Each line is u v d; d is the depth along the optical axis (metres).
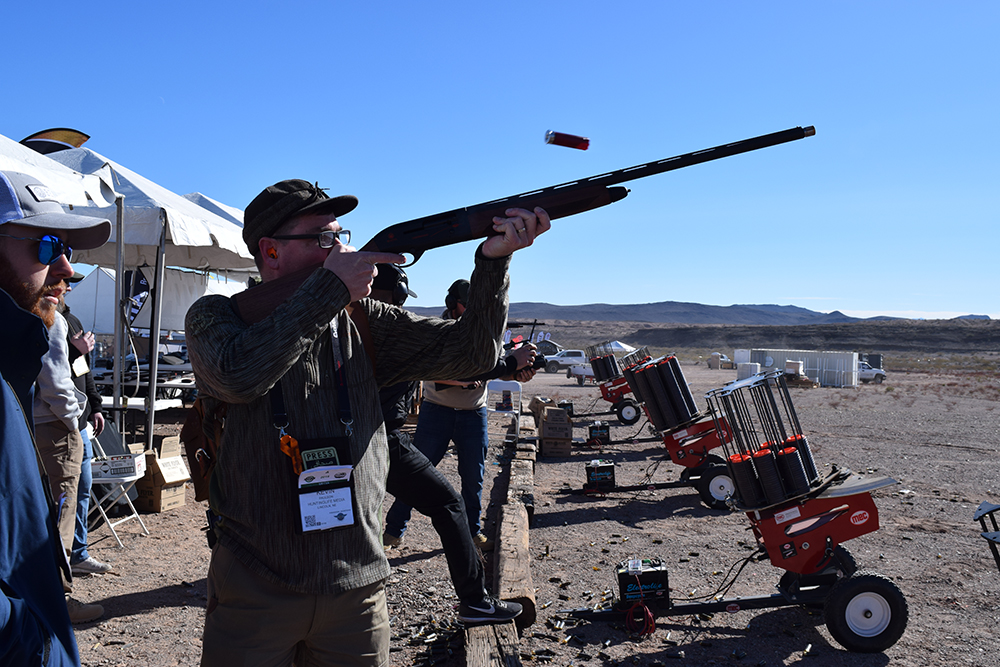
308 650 1.91
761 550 4.77
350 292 1.69
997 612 4.76
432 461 5.40
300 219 1.94
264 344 1.60
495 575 4.71
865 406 21.42
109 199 7.51
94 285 14.39
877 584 4.07
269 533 1.77
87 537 5.89
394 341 2.14
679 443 8.38
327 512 1.79
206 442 1.93
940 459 11.27
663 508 7.80
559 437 11.47
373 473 1.92
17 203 1.55
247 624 1.77
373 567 1.88
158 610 4.54
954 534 6.69
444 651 3.96
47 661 1.34
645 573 4.46
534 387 29.61
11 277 1.55
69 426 4.38
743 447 4.74
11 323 1.46
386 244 2.00
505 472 9.75
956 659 4.05
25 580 1.38
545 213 1.88
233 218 12.62
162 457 7.18
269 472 1.78
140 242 8.34
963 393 28.08
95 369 11.05
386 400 3.46
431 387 5.37
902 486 9.08
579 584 5.21
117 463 5.98
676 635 4.35
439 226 1.96
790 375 31.70
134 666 3.80
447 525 3.62
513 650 3.73
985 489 8.94
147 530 6.26
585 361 43.22
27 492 1.40
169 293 14.62
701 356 93.19
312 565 1.77
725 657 4.05
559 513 7.53
